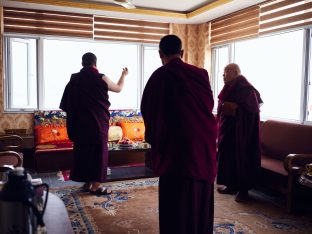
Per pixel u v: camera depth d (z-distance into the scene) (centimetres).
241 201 338
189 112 177
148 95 183
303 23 378
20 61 491
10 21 475
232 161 337
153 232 265
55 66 514
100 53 539
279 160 370
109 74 549
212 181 187
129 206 323
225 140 338
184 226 183
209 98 184
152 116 182
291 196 306
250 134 331
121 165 492
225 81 341
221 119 342
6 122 483
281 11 407
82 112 329
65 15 502
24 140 470
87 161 338
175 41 188
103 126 336
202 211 188
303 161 328
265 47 455
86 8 475
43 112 485
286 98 423
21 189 98
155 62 577
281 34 420
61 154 449
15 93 493
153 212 308
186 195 181
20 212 96
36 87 504
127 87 563
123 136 510
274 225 282
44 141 471
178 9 532
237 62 513
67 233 113
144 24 553
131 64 562
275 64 438
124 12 497
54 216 126
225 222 287
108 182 405
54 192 362
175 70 180
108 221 286
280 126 381
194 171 177
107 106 339
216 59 568
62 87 521
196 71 183
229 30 507
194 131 177
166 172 179
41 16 489
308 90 388
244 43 496
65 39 509
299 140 349
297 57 403
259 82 469
